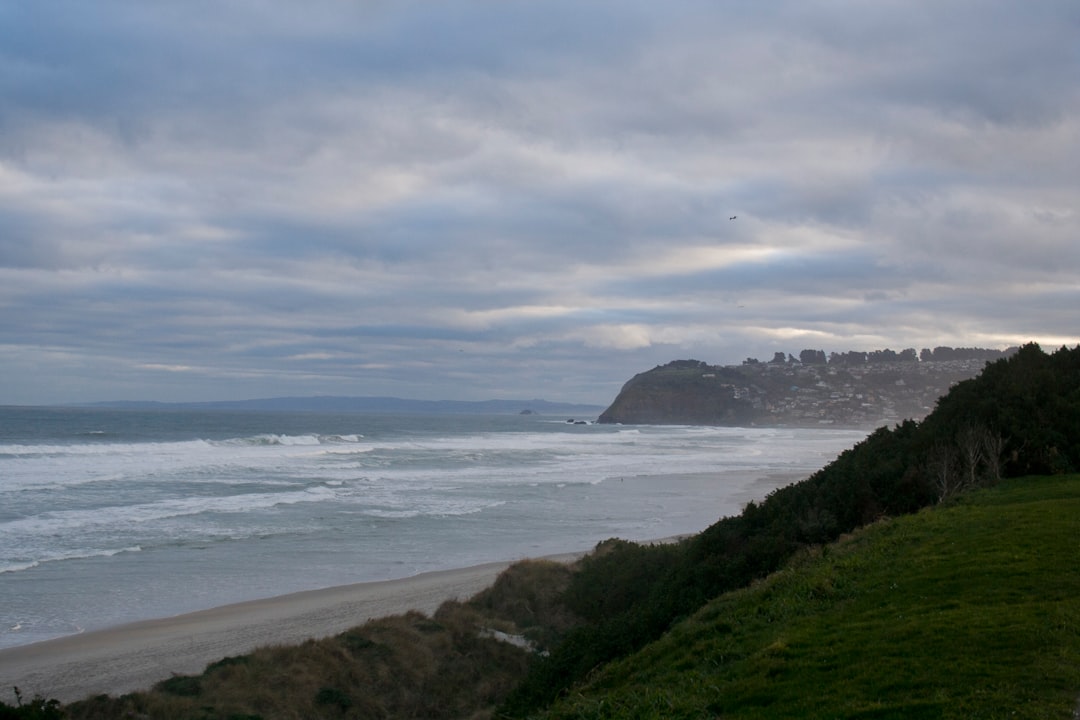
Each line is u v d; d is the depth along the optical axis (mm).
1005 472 19266
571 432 148750
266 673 16141
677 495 47062
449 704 16578
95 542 29844
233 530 32969
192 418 172250
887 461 21078
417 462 66625
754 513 19125
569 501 43781
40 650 18484
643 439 120875
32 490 41906
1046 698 6391
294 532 33125
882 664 7699
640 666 11188
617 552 23766
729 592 14336
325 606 22531
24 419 133000
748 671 8500
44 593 23125
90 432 97812
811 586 11242
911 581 10367
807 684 7680
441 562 28531
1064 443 19344
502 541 32344
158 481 47594
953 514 14461
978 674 7059
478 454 77625
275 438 83875
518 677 17797
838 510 18516
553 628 20531
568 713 9789
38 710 13156
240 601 23047
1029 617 8219
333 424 159375
